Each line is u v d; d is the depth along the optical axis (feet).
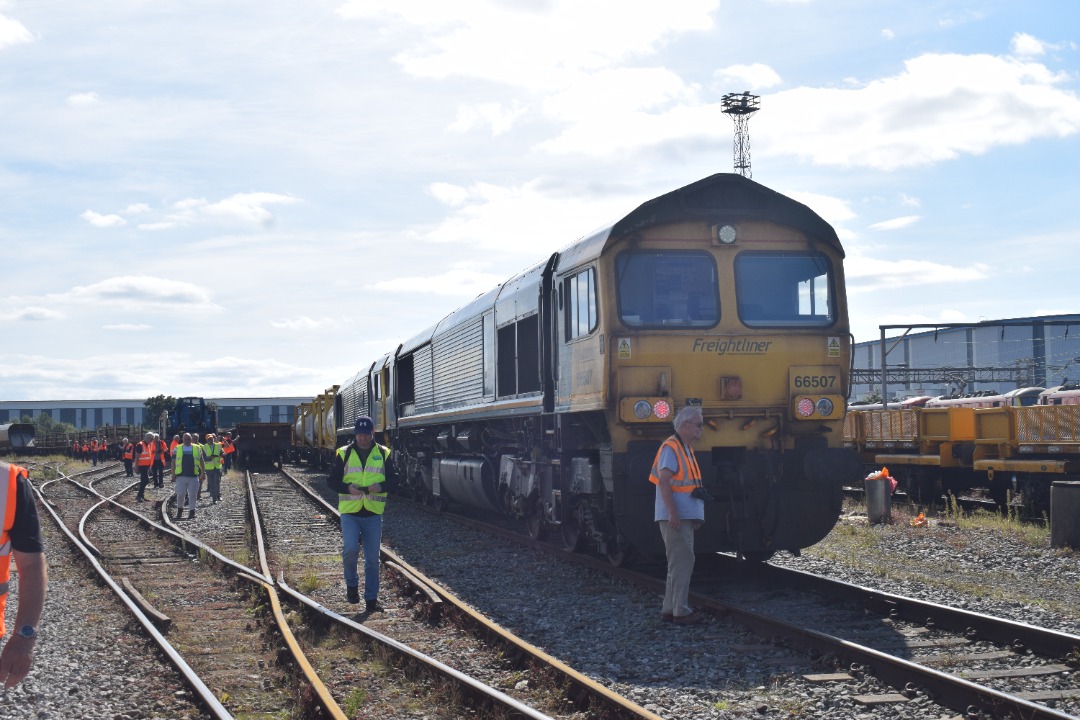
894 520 57.98
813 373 37.32
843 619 30.71
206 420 170.60
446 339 66.49
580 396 39.04
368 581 35.14
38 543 12.04
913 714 21.21
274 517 69.97
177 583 42.14
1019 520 59.31
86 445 205.67
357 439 35.73
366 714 22.45
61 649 29.25
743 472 36.17
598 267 36.91
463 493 62.23
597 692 21.62
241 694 24.66
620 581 38.09
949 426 71.72
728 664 25.75
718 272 37.17
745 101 225.35
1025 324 120.98
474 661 26.73
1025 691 22.43
